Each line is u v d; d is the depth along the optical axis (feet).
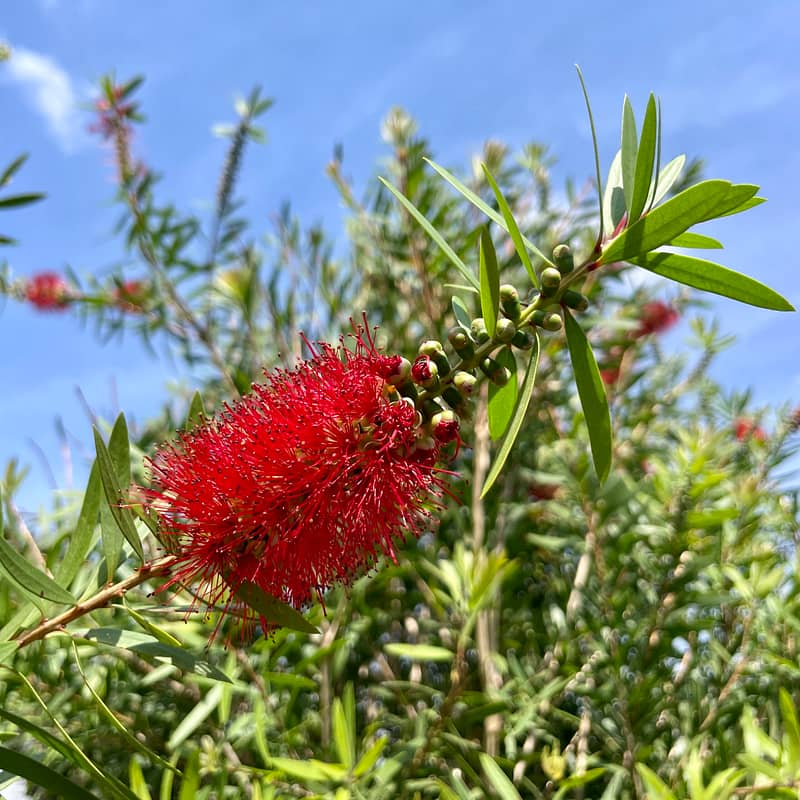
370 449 0.74
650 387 2.06
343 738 1.00
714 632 1.58
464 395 0.75
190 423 0.88
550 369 1.87
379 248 1.86
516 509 1.65
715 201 0.67
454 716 1.26
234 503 0.73
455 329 0.74
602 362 1.87
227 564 0.75
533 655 1.58
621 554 1.44
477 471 1.57
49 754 1.16
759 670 1.33
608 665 1.31
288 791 1.12
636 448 1.85
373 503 0.74
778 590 1.38
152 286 1.87
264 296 1.80
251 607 0.75
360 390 0.74
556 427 1.83
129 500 0.79
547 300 0.73
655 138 0.69
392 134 1.82
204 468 0.75
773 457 1.60
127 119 1.85
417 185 1.70
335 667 1.34
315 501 0.72
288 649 1.26
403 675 1.70
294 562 0.74
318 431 0.73
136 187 1.82
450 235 1.78
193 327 1.72
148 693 1.34
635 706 1.29
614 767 1.18
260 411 0.76
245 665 1.21
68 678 1.23
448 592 1.52
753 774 1.10
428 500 0.77
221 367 1.69
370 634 1.64
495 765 0.98
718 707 1.28
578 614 1.46
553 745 1.33
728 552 1.51
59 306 1.92
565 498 1.63
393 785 1.08
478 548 1.44
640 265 0.73
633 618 1.49
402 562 1.50
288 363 1.72
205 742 1.15
